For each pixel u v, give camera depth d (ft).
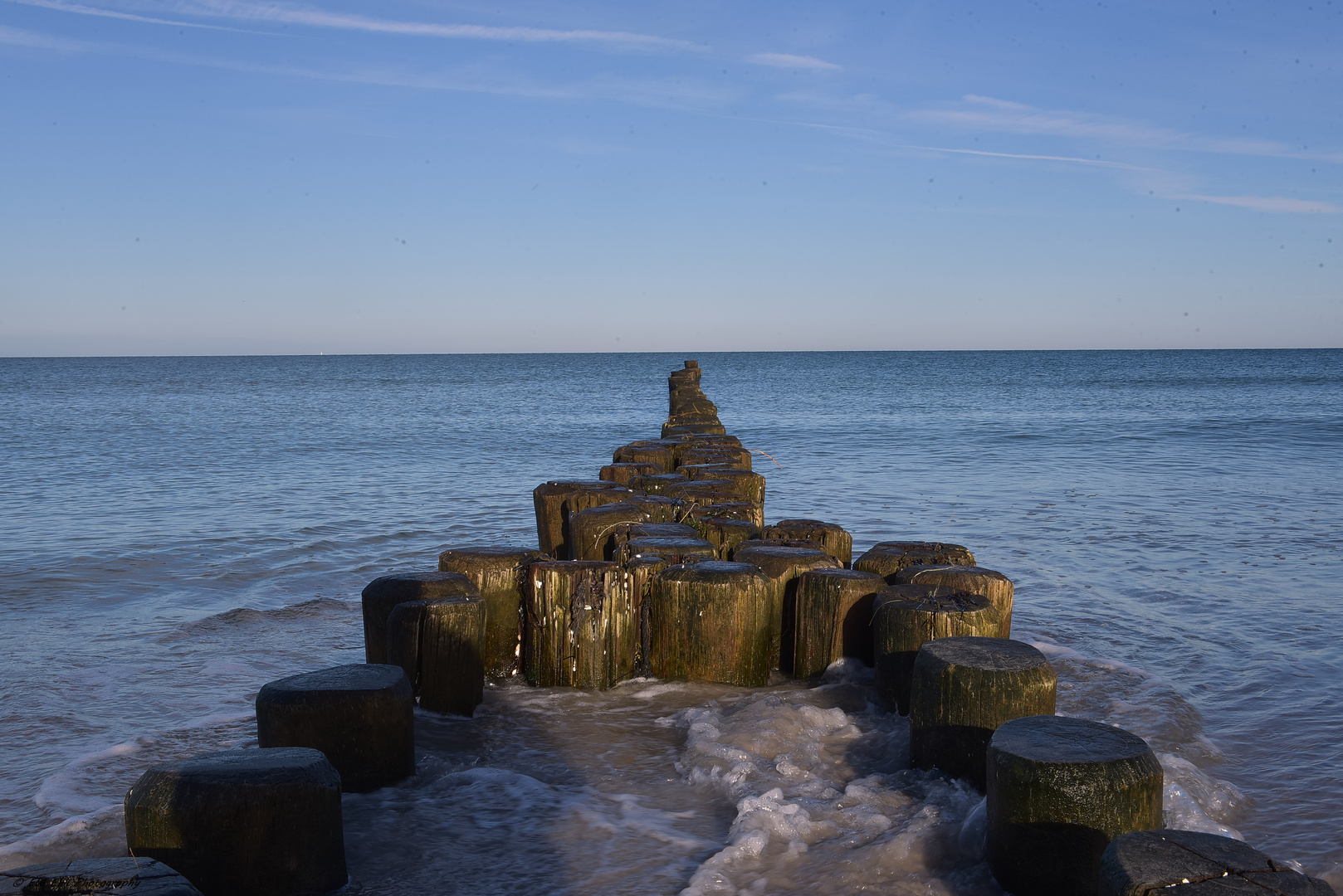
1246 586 35.01
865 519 50.44
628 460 42.45
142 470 73.36
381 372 402.93
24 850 15.15
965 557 24.93
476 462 79.30
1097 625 29.84
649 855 14.84
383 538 45.50
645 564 23.35
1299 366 417.08
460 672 20.75
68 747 20.27
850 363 516.73
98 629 29.78
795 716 19.93
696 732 19.36
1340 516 50.62
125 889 9.99
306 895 13.01
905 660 19.99
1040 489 61.67
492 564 23.06
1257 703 22.93
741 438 98.84
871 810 15.84
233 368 491.72
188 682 24.62
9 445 93.86
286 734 16.30
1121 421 116.67
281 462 78.89
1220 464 74.84
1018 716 15.75
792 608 24.53
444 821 15.83
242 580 36.83
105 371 428.97
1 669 25.67
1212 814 16.62
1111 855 10.39
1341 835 16.02
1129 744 13.47
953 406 154.71
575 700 21.83
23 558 40.37
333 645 28.04
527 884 13.94
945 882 13.73
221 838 12.42
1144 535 45.37
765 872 14.12
